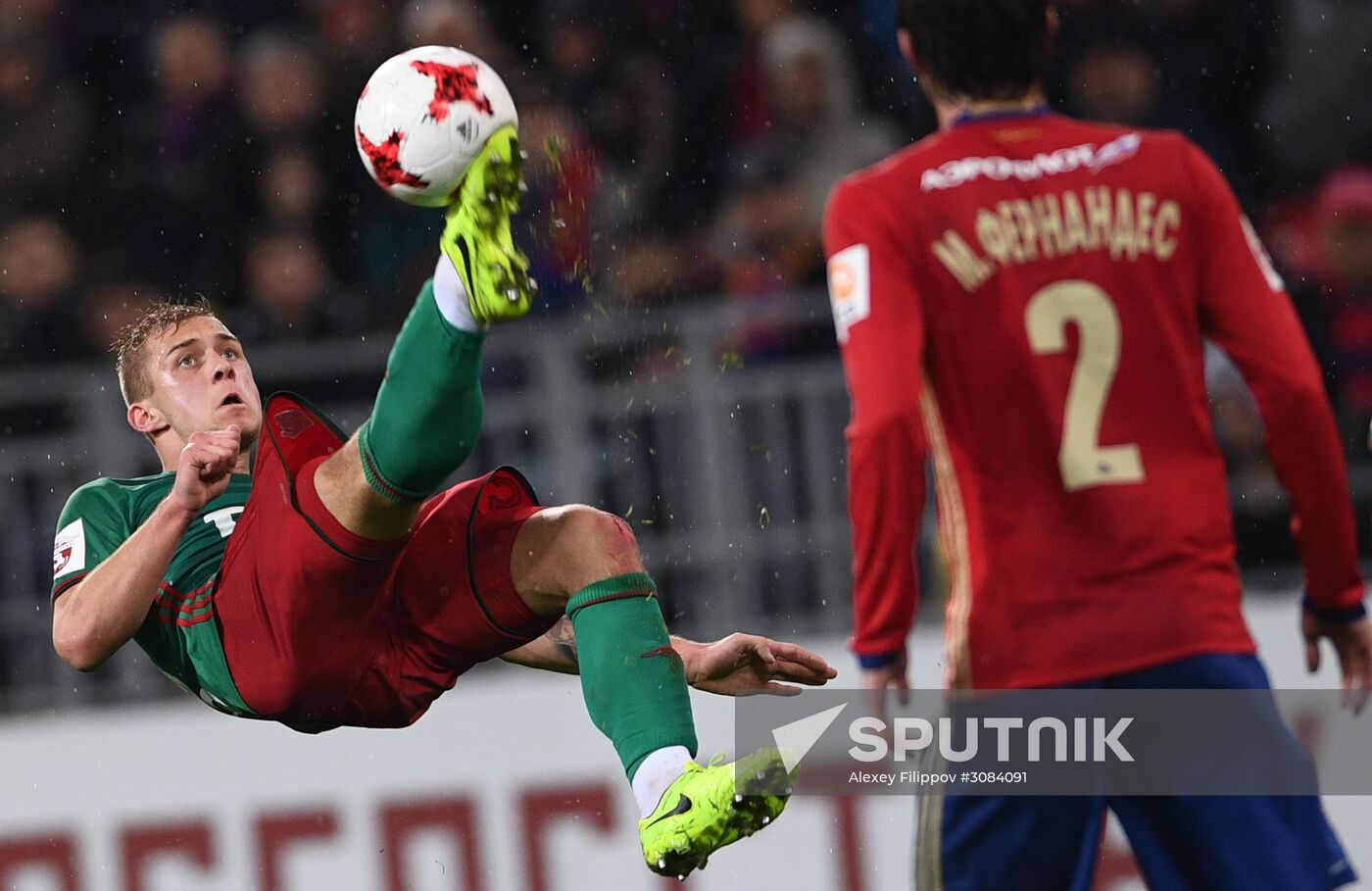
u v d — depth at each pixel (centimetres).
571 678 2047
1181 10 2859
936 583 2125
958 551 955
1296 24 2839
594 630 1120
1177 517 938
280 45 2903
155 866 2041
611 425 2217
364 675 1195
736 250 2700
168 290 2784
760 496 2188
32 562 2250
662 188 2797
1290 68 2834
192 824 2044
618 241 2667
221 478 1145
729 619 2169
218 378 1338
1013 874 968
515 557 1157
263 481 1172
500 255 1013
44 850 2047
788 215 2708
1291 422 941
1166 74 2852
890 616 917
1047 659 941
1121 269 940
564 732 2030
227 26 2925
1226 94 2847
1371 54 2809
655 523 2197
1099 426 936
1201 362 964
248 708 1227
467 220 1022
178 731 2059
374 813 2030
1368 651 995
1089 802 954
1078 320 937
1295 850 941
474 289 1012
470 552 1173
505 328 2492
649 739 1096
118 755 2058
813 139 2777
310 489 1121
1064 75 2848
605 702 1111
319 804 2033
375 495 1089
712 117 2833
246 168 2845
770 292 2656
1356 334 2455
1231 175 2830
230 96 2878
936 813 982
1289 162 2820
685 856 1062
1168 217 948
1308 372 939
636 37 2884
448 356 1036
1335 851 961
